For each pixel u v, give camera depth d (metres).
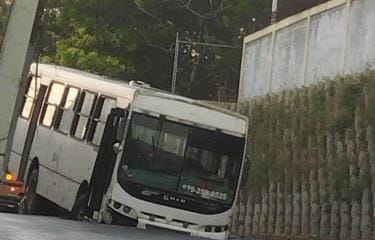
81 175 18.11
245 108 29.41
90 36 45.97
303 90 24.66
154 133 16.84
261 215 26.59
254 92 30.67
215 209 17.22
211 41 46.34
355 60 22.56
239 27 46.78
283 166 25.12
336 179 21.02
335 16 24.28
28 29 11.99
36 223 15.38
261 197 26.83
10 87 11.93
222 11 46.94
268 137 26.75
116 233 14.90
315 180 22.80
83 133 18.67
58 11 45.66
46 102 21.45
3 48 11.89
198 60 47.28
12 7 11.91
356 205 20.14
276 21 31.47
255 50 31.17
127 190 16.64
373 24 21.86
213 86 47.78
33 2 11.99
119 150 16.56
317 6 25.59
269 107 27.17
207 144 17.19
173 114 16.95
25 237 12.94
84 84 19.52
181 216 16.95
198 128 17.16
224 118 17.36
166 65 47.41
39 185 20.67
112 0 45.56
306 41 26.22
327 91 22.67
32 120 21.72
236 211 28.42
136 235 14.98
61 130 20.05
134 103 16.72
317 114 23.05
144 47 46.78
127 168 16.66
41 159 20.89
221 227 17.33
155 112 16.86
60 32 46.09
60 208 20.05
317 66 25.11
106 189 16.73
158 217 16.83
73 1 45.56
